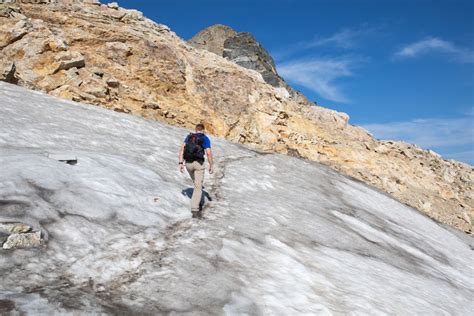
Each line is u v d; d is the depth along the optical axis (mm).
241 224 10211
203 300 6125
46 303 5094
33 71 24000
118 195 9461
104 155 12422
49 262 6133
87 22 29938
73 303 5262
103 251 6953
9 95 17453
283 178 18547
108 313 5246
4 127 12508
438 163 41469
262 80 39375
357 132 40406
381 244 13648
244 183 15445
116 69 28266
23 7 28531
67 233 7082
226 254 8016
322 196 17766
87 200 8555
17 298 5035
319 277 8188
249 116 33344
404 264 12125
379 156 36062
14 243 6160
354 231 13789
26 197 7676
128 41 30594
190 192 12039
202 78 33531
